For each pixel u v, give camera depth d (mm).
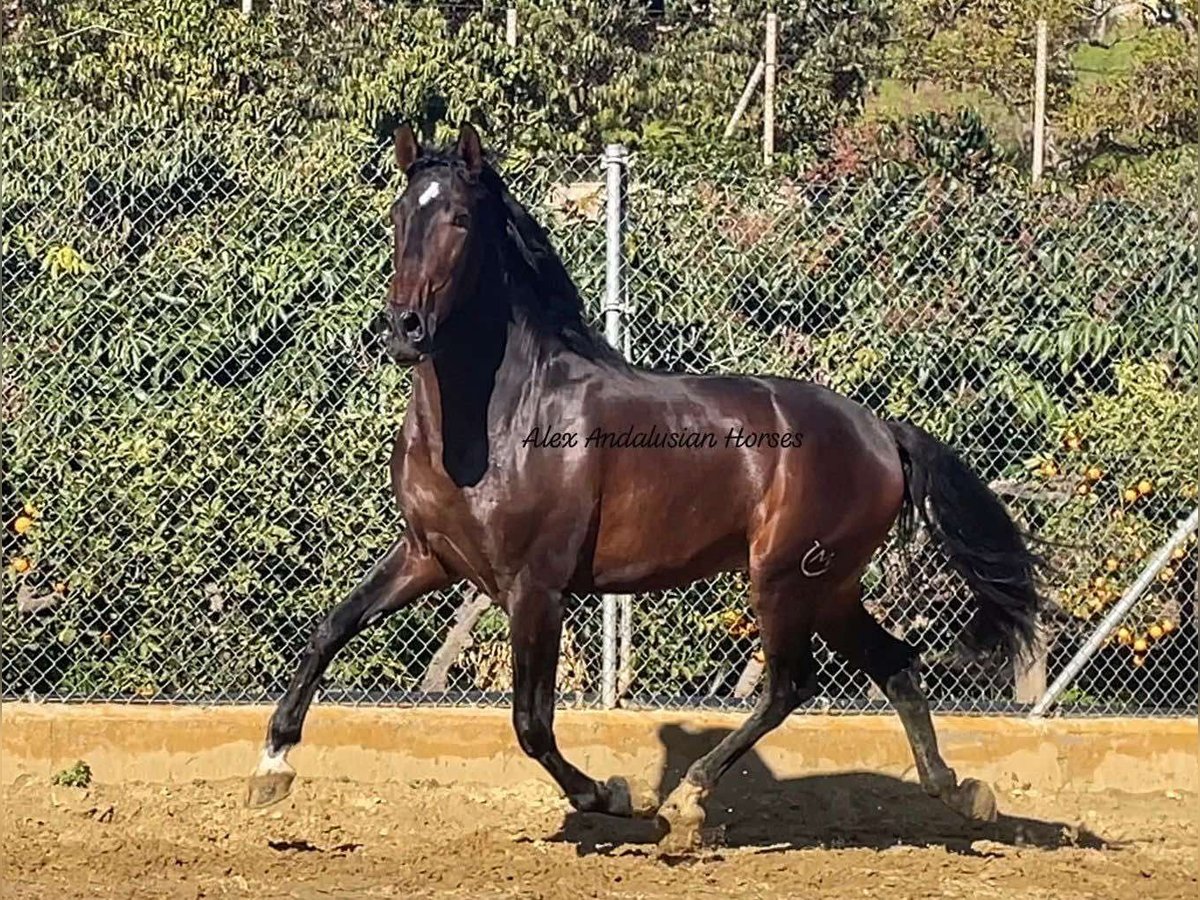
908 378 9562
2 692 9125
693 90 19656
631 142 18094
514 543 7281
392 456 7527
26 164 9180
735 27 21375
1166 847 8164
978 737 9188
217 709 9008
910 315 9562
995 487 9531
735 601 9469
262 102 15391
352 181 9375
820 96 20203
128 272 9234
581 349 7523
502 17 18625
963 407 9594
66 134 9195
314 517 9281
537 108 17906
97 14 15656
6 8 15578
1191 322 9648
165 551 9234
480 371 7234
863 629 8234
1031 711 9398
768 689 7887
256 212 9312
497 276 7293
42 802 8453
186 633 9297
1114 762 9234
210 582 9266
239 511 9250
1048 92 20906
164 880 7070
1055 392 9633
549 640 7367
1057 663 9594
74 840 7703
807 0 21719
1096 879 7480
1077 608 9562
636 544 7516
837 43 21484
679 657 9453
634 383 7594
